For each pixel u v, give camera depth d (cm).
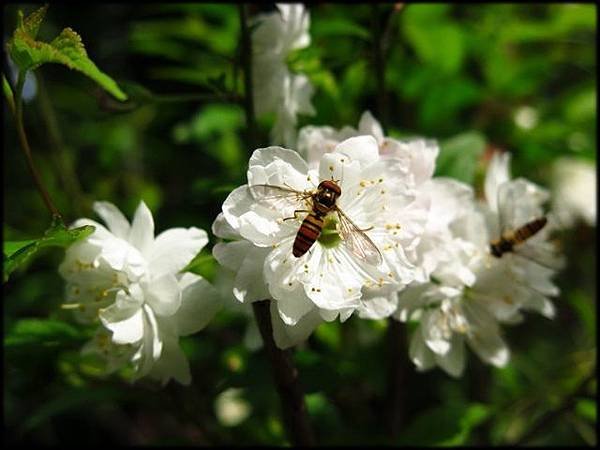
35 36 7
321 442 11
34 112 19
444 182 9
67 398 11
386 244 8
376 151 8
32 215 19
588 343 13
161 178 20
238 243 8
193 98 10
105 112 10
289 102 11
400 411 11
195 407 11
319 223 7
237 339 15
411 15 14
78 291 9
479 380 14
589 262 17
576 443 15
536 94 18
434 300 9
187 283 8
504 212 10
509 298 9
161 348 8
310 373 9
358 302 7
